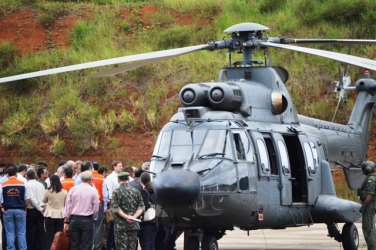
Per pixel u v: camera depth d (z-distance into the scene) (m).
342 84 47.00
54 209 32.69
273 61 70.50
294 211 34.03
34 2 81.19
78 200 30.44
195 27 75.56
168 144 31.03
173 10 79.12
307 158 35.03
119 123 67.62
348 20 73.69
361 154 42.84
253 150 31.50
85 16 79.31
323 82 68.69
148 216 31.06
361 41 32.38
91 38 75.88
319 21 74.12
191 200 28.83
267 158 32.28
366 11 73.69
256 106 33.03
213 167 29.81
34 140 68.00
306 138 35.59
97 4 82.94
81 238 30.56
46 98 71.06
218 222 29.98
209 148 30.42
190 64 71.56
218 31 74.25
